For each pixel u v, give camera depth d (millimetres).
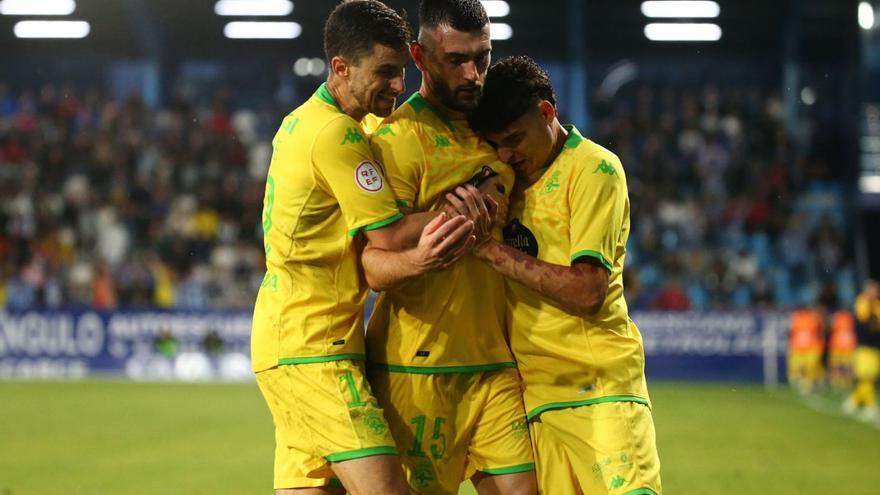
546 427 6379
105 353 26047
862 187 33031
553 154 6242
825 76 34188
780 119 33875
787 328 26000
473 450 6457
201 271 28234
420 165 6090
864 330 20047
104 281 27469
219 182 31938
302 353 5922
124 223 29672
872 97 35312
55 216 29672
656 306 27250
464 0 5852
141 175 31797
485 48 5898
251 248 29078
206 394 21641
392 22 5820
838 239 30500
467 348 6270
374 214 5793
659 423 17344
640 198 31219
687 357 26328
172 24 34000
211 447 14195
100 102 34781
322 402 5883
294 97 35594
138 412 18328
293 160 5898
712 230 30688
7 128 32844
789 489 11219
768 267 30172
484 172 6156
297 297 5941
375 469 5793
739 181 32156
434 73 5980
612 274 6270
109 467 12422
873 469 12641
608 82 35312
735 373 26141
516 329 6348
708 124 33812
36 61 35719
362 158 5820
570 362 6223
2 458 13109
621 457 6109
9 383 23766
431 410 6250
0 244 28859
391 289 5875
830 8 32500
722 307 26797
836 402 21578
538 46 34156
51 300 27781
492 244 6027
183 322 26047
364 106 5938
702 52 34781
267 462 12875
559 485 6371
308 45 35281
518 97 5965
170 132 33375
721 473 12273
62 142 32438
